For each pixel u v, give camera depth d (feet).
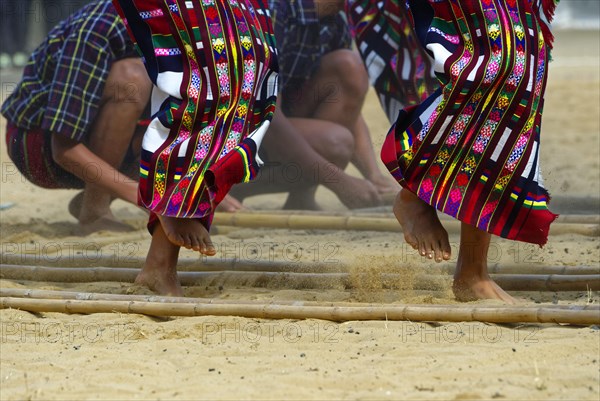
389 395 26.73
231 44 38.19
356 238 53.57
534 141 36.14
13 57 146.72
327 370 29.07
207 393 27.30
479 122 35.65
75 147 54.90
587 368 28.48
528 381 27.50
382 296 39.11
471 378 27.91
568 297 38.91
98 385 28.19
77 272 43.57
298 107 62.75
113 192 55.06
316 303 35.73
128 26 38.86
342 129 61.46
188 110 38.04
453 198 35.91
